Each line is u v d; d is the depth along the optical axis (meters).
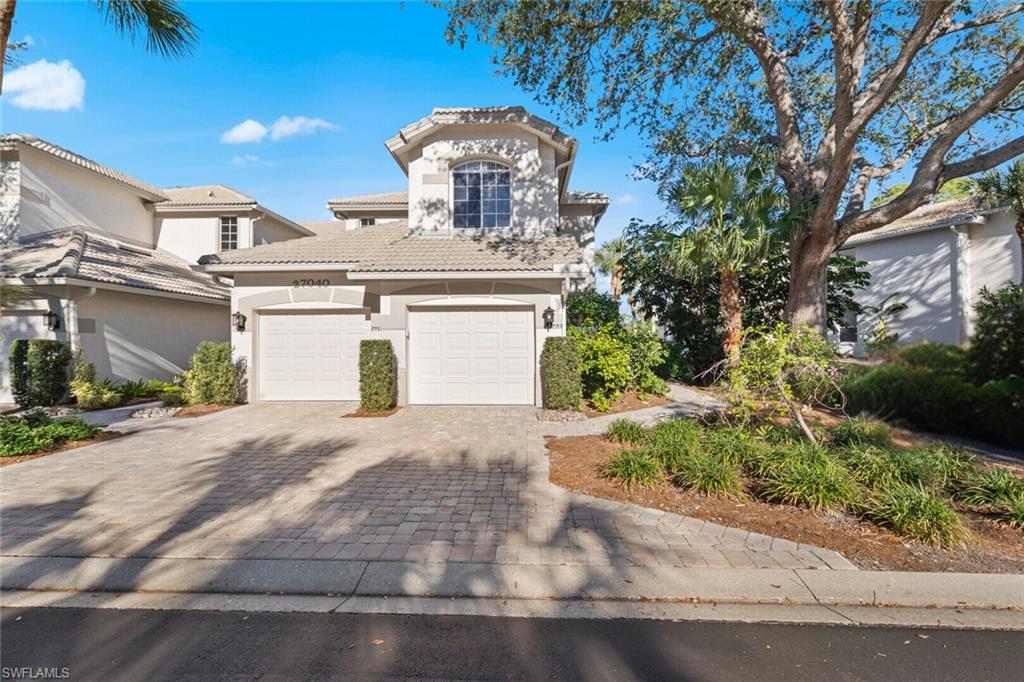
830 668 3.17
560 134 13.17
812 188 11.70
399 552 4.53
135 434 9.33
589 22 10.56
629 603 3.96
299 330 13.07
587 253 18.09
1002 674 3.12
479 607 3.89
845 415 9.52
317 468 7.13
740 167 12.01
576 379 10.77
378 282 12.13
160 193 20.78
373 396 11.07
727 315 11.78
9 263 13.69
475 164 13.59
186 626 3.65
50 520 5.25
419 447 8.24
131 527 5.07
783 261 14.55
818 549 4.55
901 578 4.08
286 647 3.40
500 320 11.94
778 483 5.68
